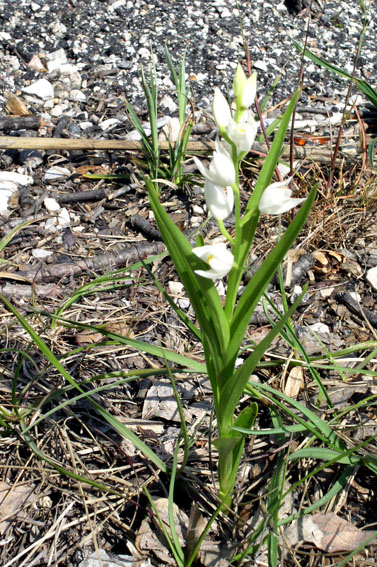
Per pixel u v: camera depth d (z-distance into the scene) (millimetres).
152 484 626
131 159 991
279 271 703
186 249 491
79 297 785
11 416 647
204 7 1364
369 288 817
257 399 678
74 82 1178
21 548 589
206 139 1038
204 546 577
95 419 668
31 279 800
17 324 743
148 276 825
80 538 592
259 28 1334
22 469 630
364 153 943
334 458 562
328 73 1248
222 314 499
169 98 1144
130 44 1262
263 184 508
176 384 695
